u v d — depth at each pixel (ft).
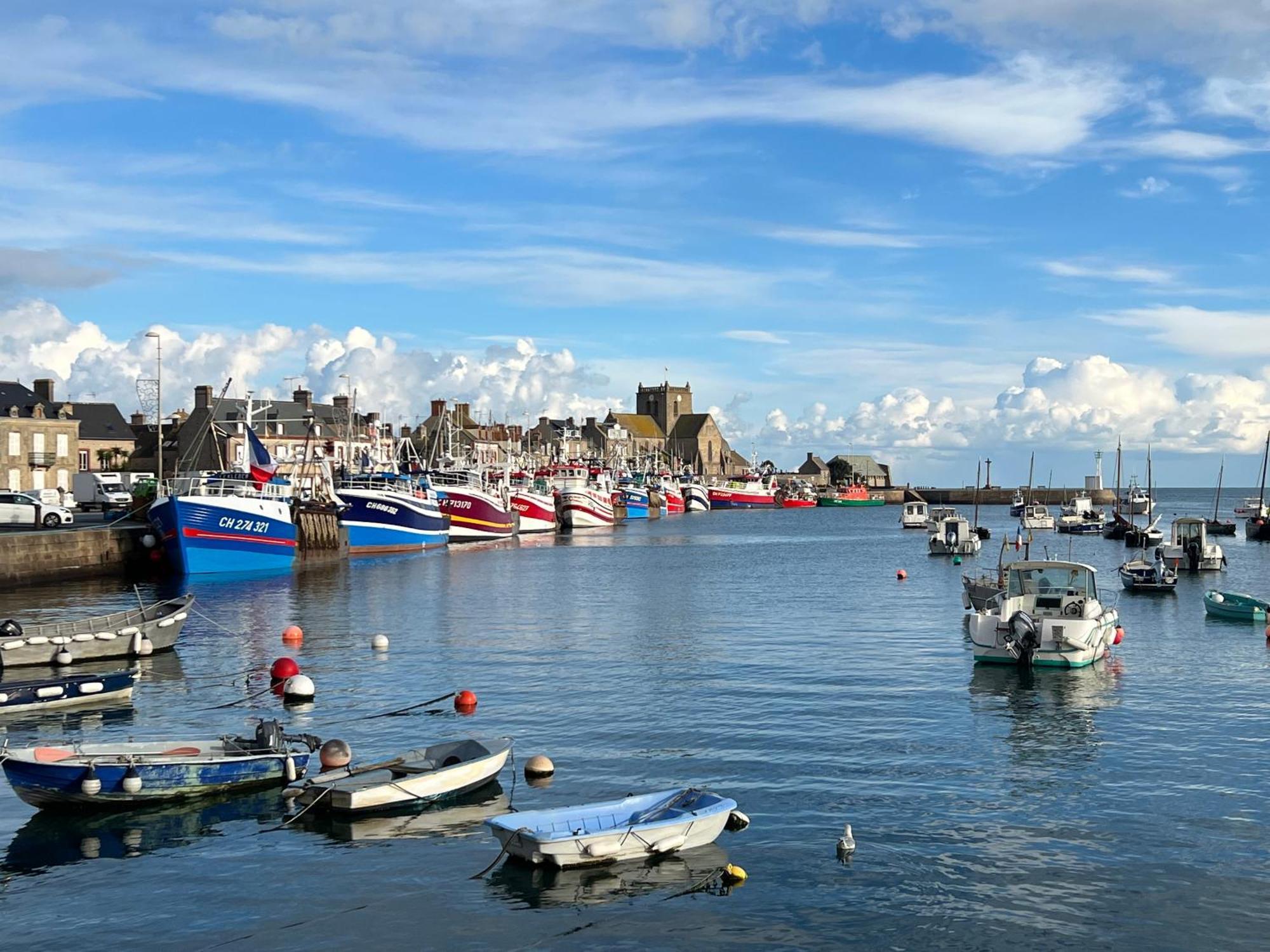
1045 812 86.79
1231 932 67.10
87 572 245.24
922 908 70.18
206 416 510.99
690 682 136.87
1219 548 307.37
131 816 85.76
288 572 280.51
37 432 424.05
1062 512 577.43
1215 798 90.43
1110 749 105.19
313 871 75.82
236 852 79.00
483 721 116.37
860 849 79.15
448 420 549.13
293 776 92.07
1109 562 354.74
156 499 270.46
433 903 71.00
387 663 150.30
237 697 128.26
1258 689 133.80
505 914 69.51
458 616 200.34
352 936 66.95
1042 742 107.45
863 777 95.76
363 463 400.67
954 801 89.45
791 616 203.21
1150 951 64.90
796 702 124.88
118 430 491.31
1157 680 138.92
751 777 95.76
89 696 123.54
